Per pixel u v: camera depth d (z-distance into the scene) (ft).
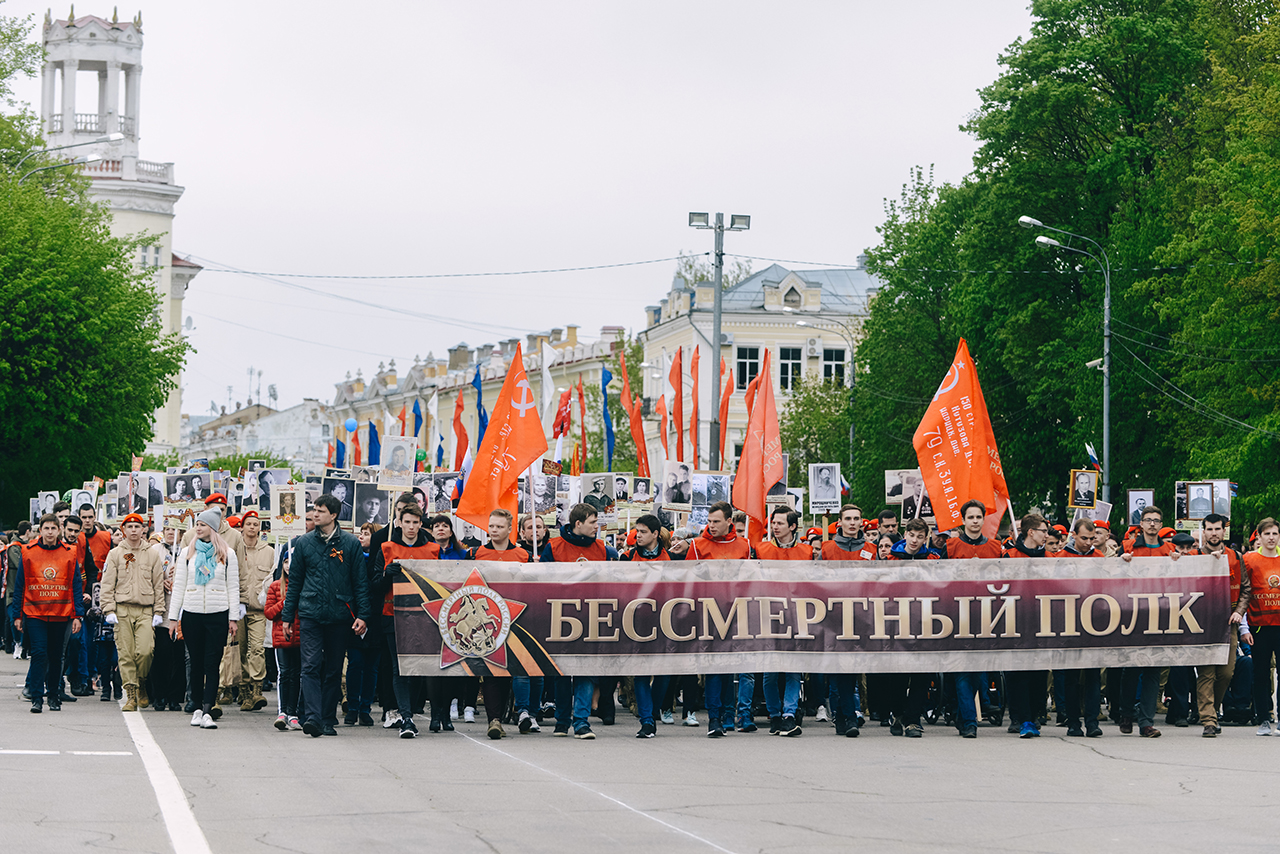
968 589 51.21
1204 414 125.49
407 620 49.65
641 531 51.60
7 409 152.56
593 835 30.09
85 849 27.73
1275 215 112.16
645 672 50.31
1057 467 156.35
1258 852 28.91
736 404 251.39
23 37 180.75
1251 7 140.36
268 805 33.37
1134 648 51.31
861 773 40.34
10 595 80.53
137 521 55.77
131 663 55.98
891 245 184.44
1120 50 144.46
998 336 147.84
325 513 48.62
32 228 153.58
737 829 31.01
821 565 51.08
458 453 104.94
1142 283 127.44
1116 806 34.78
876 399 180.75
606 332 307.37
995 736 50.83
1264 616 51.70
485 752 44.60
